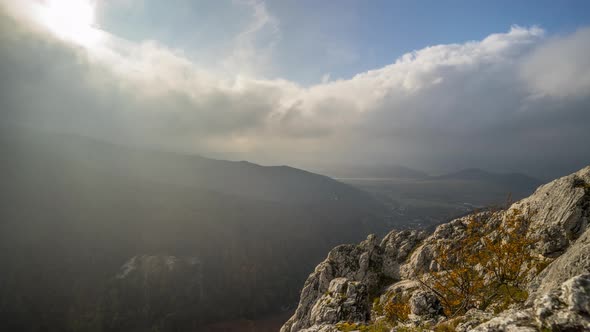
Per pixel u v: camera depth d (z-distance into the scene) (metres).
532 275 32.50
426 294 37.72
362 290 51.88
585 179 39.75
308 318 69.38
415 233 81.75
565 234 35.25
